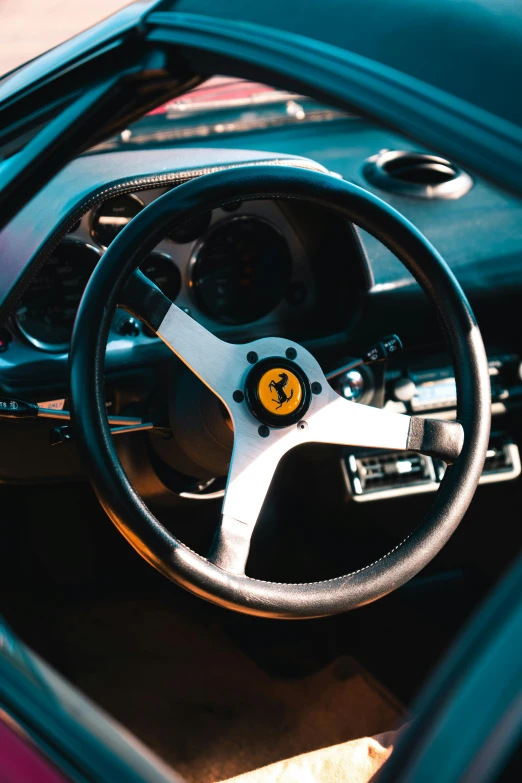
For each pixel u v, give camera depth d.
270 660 2.11
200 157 1.72
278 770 1.26
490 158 0.77
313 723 1.93
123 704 1.97
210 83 2.22
